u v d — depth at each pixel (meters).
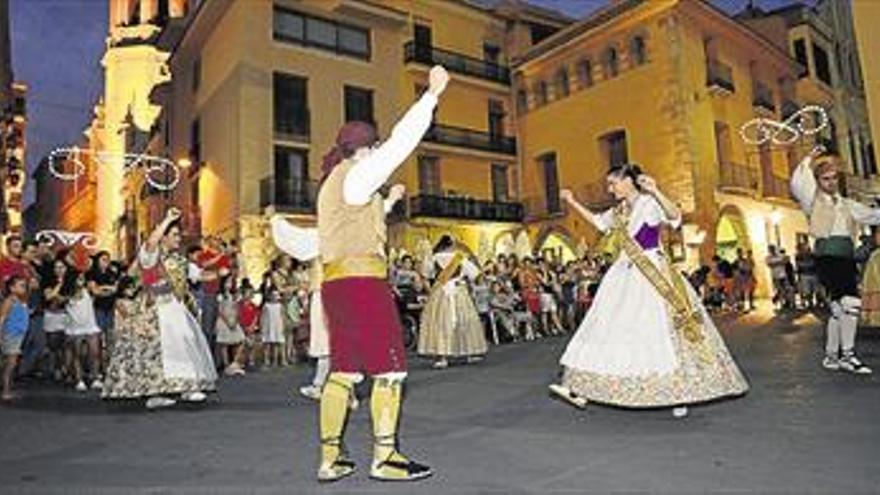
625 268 4.55
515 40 31.48
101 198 38.66
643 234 4.48
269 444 4.10
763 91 28.39
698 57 25.06
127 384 5.85
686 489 2.82
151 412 5.57
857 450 3.28
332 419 3.25
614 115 26.30
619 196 4.65
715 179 24.56
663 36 24.52
